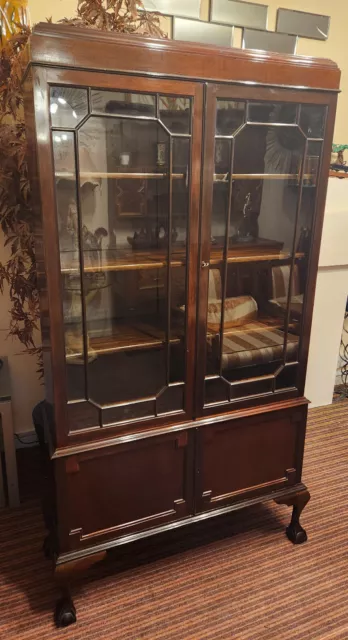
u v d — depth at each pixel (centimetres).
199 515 158
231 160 134
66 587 138
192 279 136
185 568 161
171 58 117
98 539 142
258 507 194
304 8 229
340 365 308
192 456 151
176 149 126
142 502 147
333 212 234
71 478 133
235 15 212
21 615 143
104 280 134
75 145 115
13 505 191
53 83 107
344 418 265
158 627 139
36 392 224
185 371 143
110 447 135
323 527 182
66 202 118
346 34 245
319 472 214
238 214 146
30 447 229
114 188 133
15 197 169
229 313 150
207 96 123
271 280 156
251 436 160
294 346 162
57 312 122
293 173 148
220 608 146
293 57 131
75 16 185
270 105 133
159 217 136
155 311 140
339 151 258
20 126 162
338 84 139
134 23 166
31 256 177
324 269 247
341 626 141
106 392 135
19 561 164
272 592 152
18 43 152
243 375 155
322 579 158
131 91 115
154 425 143
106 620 142
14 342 213
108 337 139
